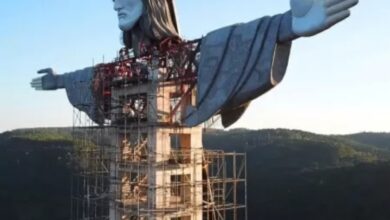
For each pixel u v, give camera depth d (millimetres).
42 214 142875
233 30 39000
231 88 38281
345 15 31609
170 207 44125
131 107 48125
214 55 39875
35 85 64562
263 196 139375
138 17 46656
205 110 40031
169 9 46312
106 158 51719
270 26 36250
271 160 174750
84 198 60844
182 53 43281
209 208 47406
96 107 52719
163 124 44438
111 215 49094
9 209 146250
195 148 46969
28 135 193375
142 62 46375
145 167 45188
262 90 36844
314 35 33562
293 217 128125
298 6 33562
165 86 44875
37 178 157875
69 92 59250
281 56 36500
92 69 55062
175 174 45312
